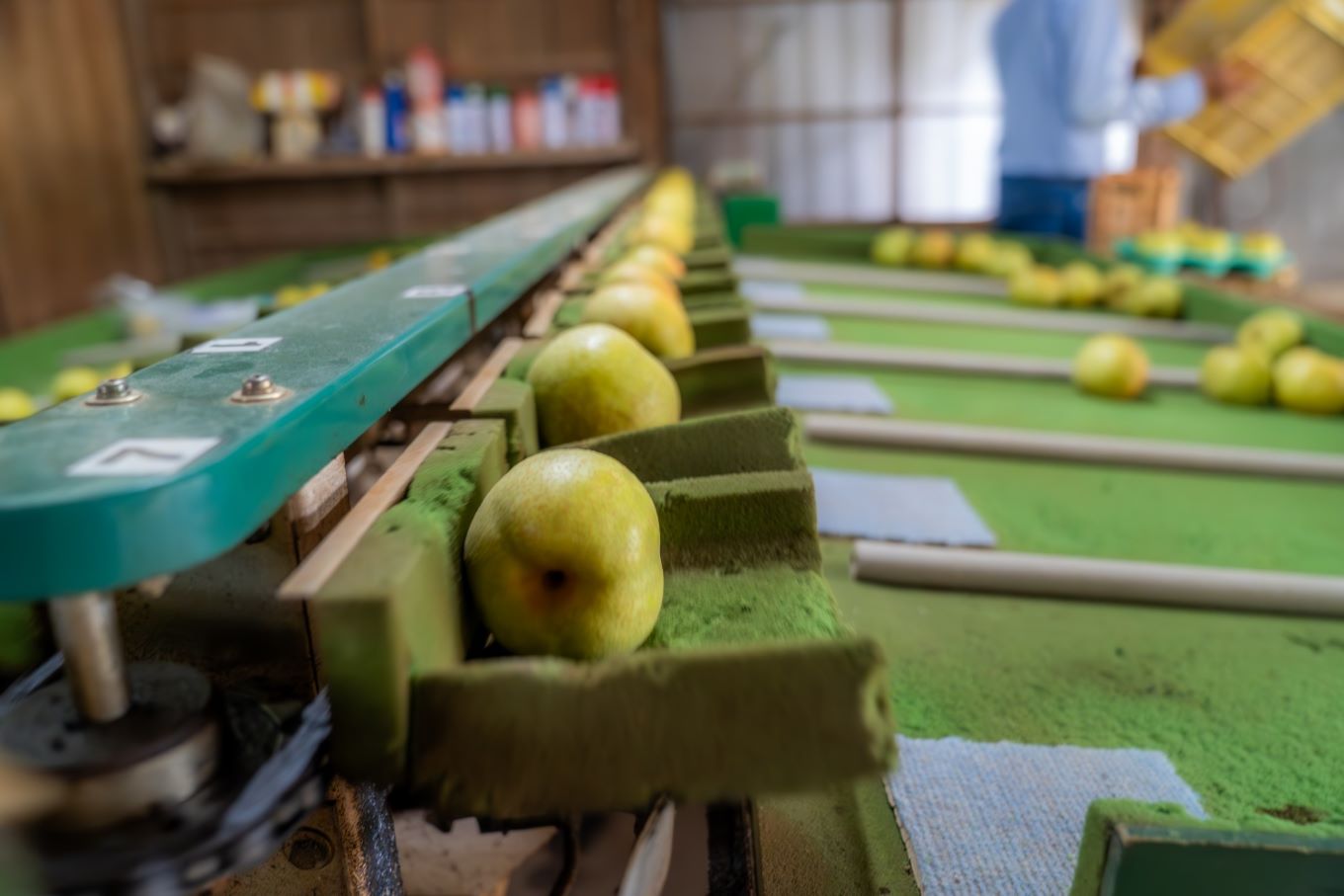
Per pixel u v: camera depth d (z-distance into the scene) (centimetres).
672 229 237
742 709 54
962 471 180
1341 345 239
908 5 730
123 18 636
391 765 54
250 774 52
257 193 663
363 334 83
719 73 750
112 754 49
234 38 659
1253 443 203
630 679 55
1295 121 385
